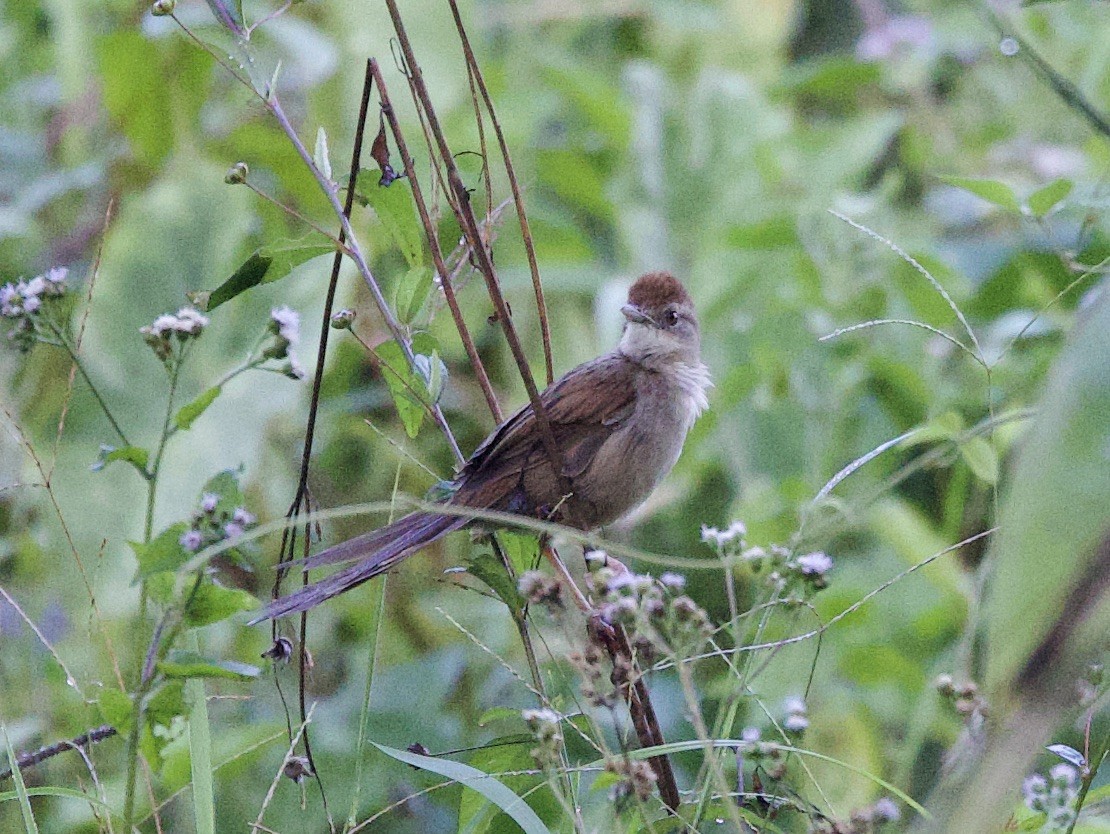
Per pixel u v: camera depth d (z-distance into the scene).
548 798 7.38
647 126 14.72
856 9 19.41
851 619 10.30
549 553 8.06
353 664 11.85
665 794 6.83
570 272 13.70
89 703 6.79
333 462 13.11
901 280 12.16
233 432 11.35
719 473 12.59
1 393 11.13
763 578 6.25
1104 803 6.34
